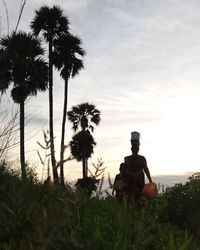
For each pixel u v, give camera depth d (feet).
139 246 11.17
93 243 10.26
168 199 23.34
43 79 95.81
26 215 10.44
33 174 16.87
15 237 10.09
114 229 13.10
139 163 27.43
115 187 11.18
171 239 11.95
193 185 24.72
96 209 14.38
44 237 6.57
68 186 11.37
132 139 28.25
